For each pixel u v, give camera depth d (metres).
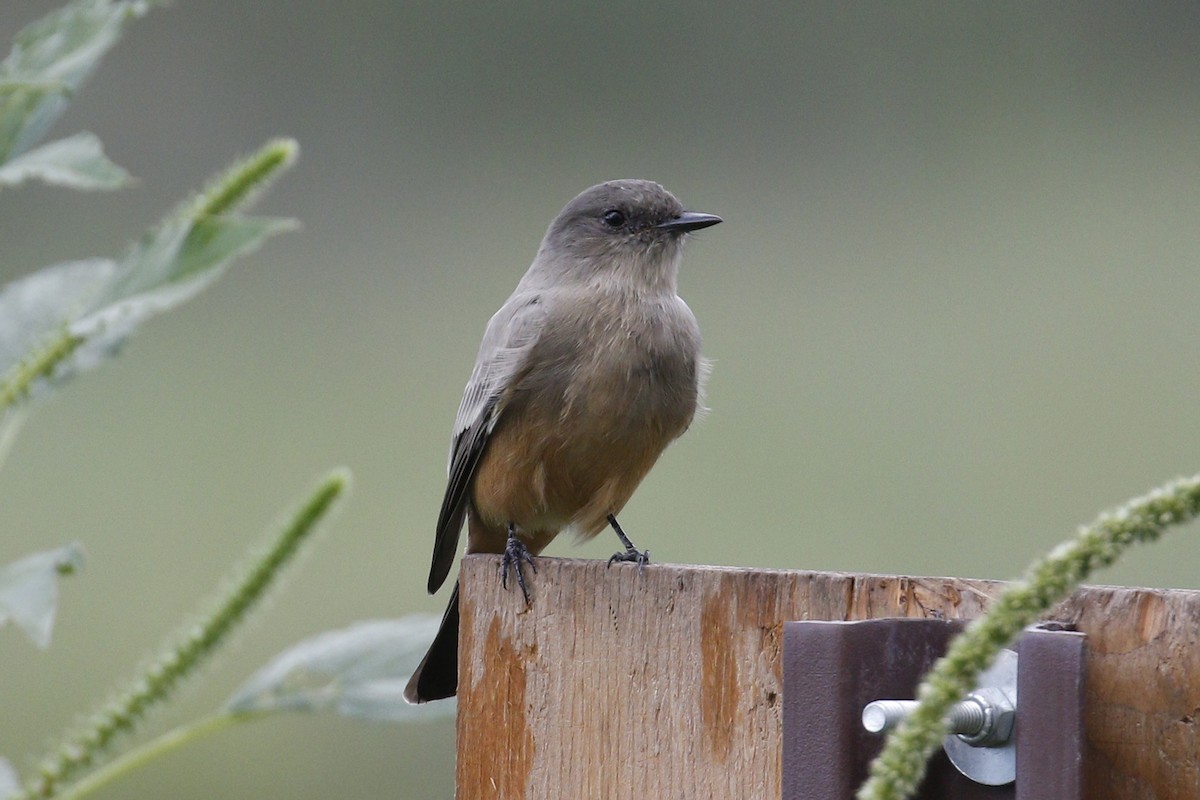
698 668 5.40
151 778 11.84
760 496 13.14
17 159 4.82
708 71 16.23
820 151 16.17
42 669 12.12
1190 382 13.62
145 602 12.70
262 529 13.14
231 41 15.78
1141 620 4.23
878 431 13.53
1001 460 13.32
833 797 4.35
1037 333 14.20
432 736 12.38
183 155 15.44
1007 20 16.33
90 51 4.98
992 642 3.30
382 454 13.76
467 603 6.28
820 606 5.07
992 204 15.40
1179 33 16.02
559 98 16.08
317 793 11.58
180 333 14.68
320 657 5.41
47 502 13.44
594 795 5.71
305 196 15.53
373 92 15.84
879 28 16.30
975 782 4.21
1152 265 14.56
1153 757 4.18
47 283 5.17
